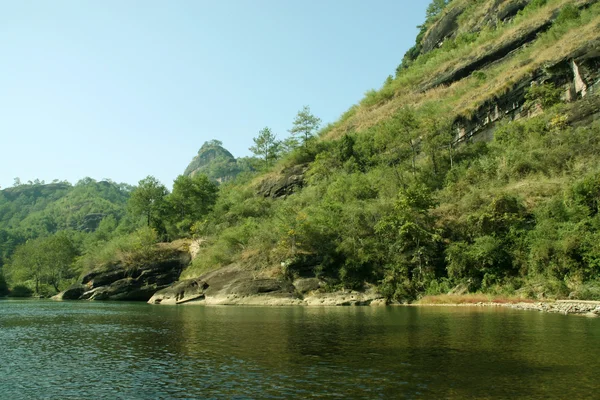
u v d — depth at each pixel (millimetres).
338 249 43875
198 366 14438
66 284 90812
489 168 46188
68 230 174875
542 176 41344
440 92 75625
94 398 11422
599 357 14406
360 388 11453
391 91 91188
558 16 63812
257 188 80938
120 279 63500
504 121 53781
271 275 46031
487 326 21672
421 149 57344
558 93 49719
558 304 28625
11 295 89188
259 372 13406
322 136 95938
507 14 84812
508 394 10664
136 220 118875
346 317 28375
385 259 42094
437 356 15055
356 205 47656
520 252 35500
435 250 40719
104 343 19844
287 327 23594
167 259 64688
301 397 10836
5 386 12648
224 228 64188
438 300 36406
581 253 31344
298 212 51469
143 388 12133
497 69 67000
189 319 29531
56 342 20328
